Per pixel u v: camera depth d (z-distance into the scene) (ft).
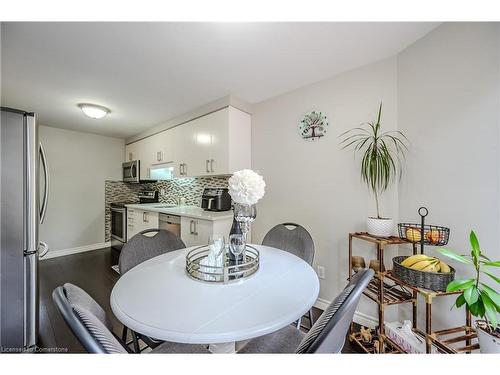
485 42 3.55
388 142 5.28
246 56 5.27
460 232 3.90
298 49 5.00
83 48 4.90
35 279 4.50
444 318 4.16
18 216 4.28
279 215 7.54
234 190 3.66
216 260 3.50
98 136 13.06
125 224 11.71
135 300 2.63
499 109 3.38
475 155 3.67
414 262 3.81
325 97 6.39
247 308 2.50
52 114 9.27
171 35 4.49
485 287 2.92
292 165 7.19
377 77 5.46
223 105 7.68
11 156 4.21
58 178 11.57
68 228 11.87
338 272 6.13
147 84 6.66
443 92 4.17
